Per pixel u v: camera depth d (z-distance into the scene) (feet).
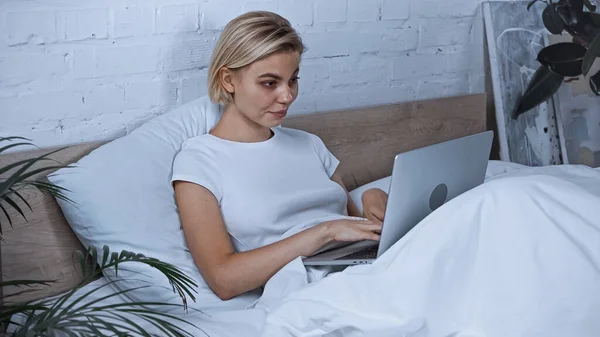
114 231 5.66
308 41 7.92
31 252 5.82
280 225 6.12
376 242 5.97
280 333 4.99
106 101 6.55
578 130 9.64
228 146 6.18
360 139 8.04
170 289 5.60
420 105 8.61
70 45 6.26
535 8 9.64
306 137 6.82
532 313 4.82
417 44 8.89
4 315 4.29
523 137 9.41
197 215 5.74
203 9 7.03
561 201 5.29
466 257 5.13
